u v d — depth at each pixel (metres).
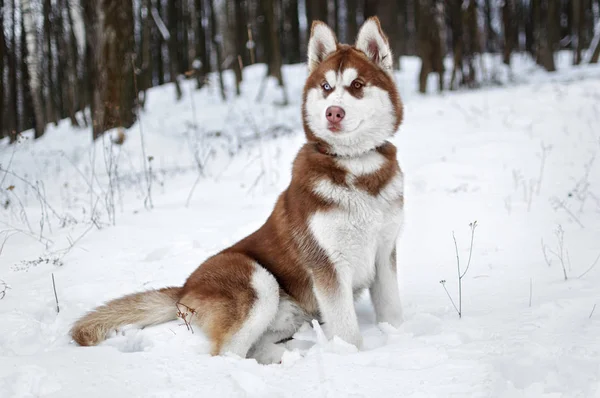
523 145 9.15
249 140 12.32
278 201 4.19
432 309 4.23
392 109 3.87
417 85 19.97
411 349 3.32
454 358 3.11
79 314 4.34
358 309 4.62
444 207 6.72
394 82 4.01
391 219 3.81
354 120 3.62
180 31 25.62
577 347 2.97
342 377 2.98
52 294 4.70
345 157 3.75
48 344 3.83
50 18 20.83
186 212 7.07
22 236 6.25
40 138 16.89
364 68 3.78
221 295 3.73
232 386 2.93
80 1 18.59
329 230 3.65
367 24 3.95
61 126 20.02
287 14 27.78
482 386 2.70
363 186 3.67
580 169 7.79
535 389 2.59
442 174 7.99
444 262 5.29
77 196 8.43
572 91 13.23
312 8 25.31
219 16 22.50
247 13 23.38
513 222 6.10
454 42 19.27
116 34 11.92
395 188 3.83
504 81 19.48
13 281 5.02
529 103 12.38
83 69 21.06
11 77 19.55
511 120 11.00
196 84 22.20
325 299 3.71
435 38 18.03
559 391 2.58
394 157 3.90
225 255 4.03
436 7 17.95
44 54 22.11
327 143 3.81
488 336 3.47
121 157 10.68
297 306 4.01
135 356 3.43
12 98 19.75
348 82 3.72
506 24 22.69
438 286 4.77
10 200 8.30
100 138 11.45
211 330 3.70
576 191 6.82
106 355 3.42
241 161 10.16
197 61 21.97
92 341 3.79
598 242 5.30
